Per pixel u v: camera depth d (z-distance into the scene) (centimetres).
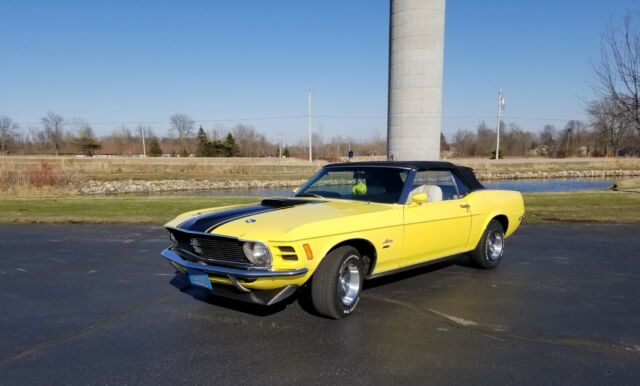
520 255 695
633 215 1088
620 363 330
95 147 8969
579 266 627
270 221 402
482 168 5028
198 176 4100
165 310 459
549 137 11338
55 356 351
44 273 612
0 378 314
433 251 519
